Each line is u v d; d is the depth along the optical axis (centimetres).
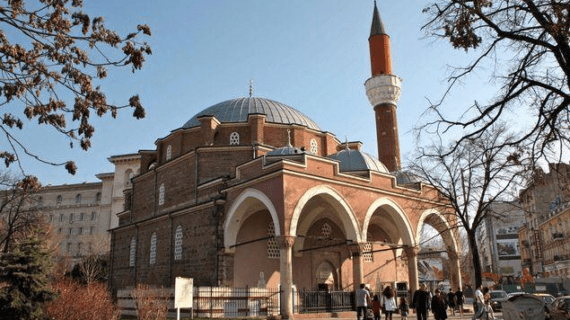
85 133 873
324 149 3662
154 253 3397
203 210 2916
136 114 865
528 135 1101
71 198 8275
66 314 1591
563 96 995
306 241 3077
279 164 2430
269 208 2425
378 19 4522
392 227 3500
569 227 4575
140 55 840
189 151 3253
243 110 3691
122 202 6544
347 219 2653
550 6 970
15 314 1461
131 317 2398
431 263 6338
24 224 3784
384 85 4203
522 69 1052
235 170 2936
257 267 2838
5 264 1512
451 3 1030
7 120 899
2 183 3625
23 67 848
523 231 6794
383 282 3412
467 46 1020
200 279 2805
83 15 824
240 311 2466
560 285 4188
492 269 8388
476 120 1107
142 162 3962
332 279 3192
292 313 2305
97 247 5691
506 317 1688
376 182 2895
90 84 859
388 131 4138
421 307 1819
